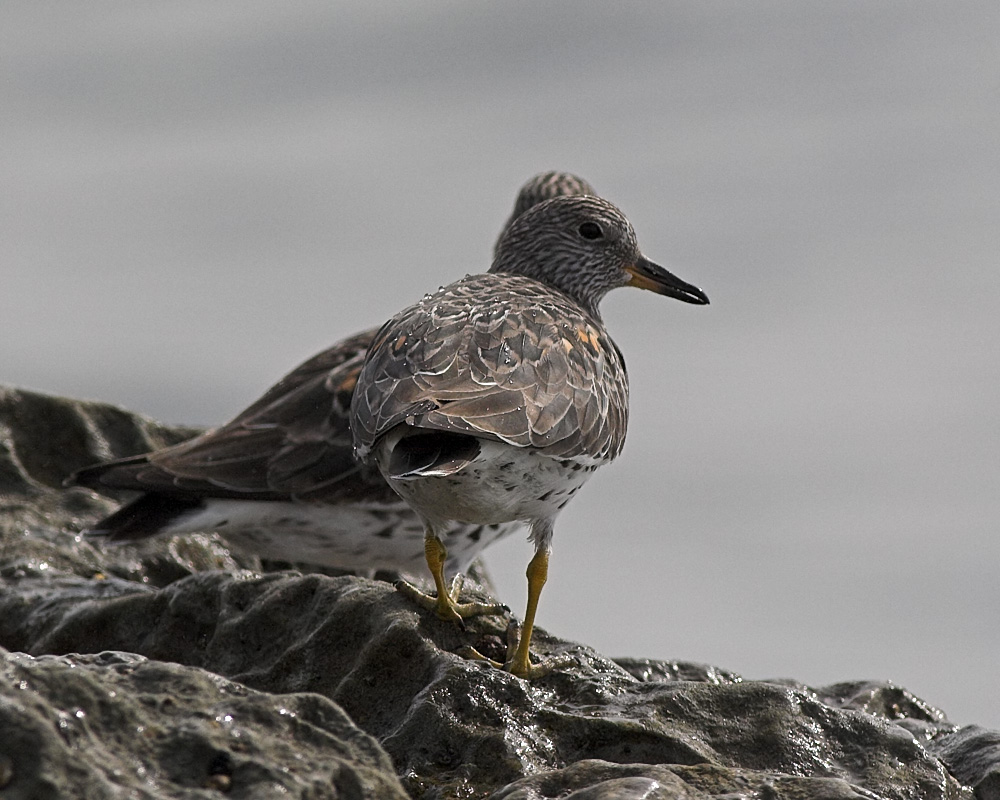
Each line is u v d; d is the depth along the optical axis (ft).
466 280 43.19
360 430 36.06
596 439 38.04
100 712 23.76
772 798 26.86
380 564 51.75
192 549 54.75
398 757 31.48
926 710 40.14
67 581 45.21
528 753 31.12
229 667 36.32
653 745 31.76
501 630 37.99
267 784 23.21
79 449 58.59
